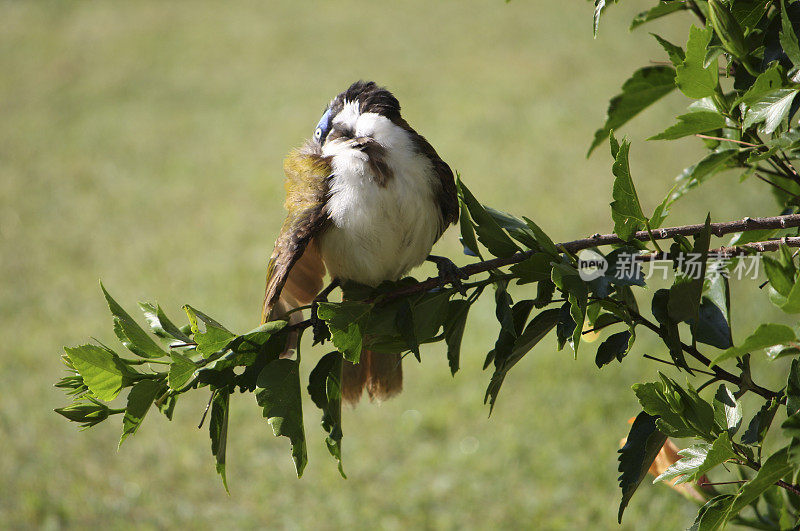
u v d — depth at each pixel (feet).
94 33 117.19
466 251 13.92
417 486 35.96
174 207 67.87
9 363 46.80
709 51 12.42
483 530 33.04
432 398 41.65
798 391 10.24
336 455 12.26
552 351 43.83
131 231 64.18
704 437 10.96
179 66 103.24
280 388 12.09
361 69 97.55
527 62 94.48
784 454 9.73
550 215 59.67
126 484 37.27
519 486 35.14
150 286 54.90
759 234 14.30
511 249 13.08
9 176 76.43
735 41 11.76
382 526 33.88
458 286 13.29
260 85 95.30
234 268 56.59
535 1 117.19
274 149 78.13
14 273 58.34
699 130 12.14
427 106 85.10
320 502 35.60
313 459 38.27
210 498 36.29
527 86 87.45
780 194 15.47
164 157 78.28
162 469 38.11
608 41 97.40
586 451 36.65
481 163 70.13
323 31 112.57
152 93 95.45
